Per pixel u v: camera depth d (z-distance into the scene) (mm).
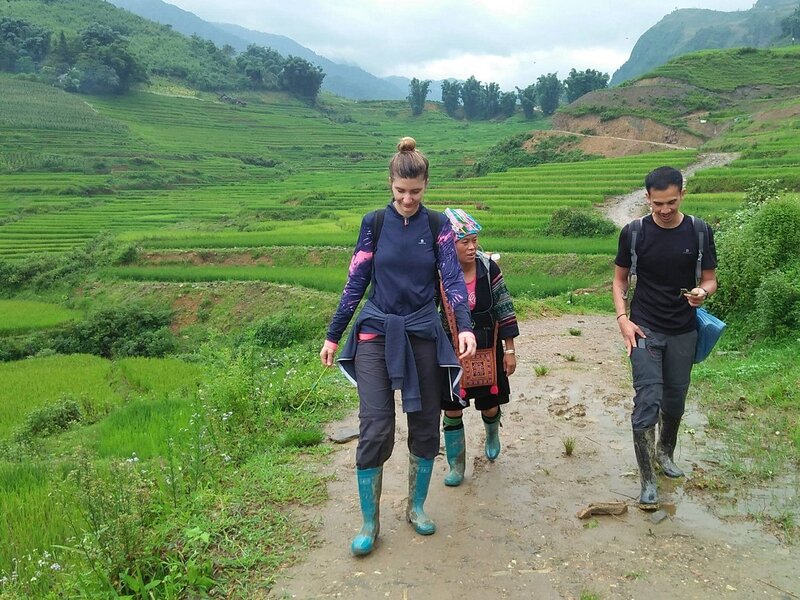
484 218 39031
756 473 4508
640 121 79375
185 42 167625
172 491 4352
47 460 8648
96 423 12680
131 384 18594
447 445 4551
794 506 4035
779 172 41719
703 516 3980
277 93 153000
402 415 6453
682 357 4191
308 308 27906
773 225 11000
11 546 4559
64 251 45812
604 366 8188
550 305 14469
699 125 77188
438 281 3965
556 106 145500
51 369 21703
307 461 5164
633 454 5090
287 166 99625
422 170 3613
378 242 3756
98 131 97938
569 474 4727
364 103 173000
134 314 30453
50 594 3562
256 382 6793
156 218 57469
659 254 4059
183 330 31047
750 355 8695
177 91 134750
